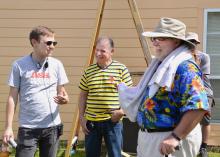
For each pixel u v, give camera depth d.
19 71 4.08
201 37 7.44
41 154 4.18
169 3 7.46
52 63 4.19
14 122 7.71
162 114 3.02
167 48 3.10
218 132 7.46
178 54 3.03
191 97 2.86
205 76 6.07
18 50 7.78
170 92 2.97
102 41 4.57
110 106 4.50
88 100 4.61
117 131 4.55
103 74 4.54
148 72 3.23
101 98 4.52
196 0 7.43
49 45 4.06
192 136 3.11
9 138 4.00
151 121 3.06
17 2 7.74
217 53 7.50
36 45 4.07
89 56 6.17
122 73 4.58
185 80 2.90
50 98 4.12
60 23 7.69
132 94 3.35
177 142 2.86
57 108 4.18
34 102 4.06
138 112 3.24
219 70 7.52
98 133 4.57
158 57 3.15
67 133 7.72
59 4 7.68
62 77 4.22
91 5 7.62
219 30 7.46
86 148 4.64
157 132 3.05
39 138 4.11
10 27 7.77
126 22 7.54
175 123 3.01
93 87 4.55
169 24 3.09
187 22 7.45
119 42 7.58
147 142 3.10
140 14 7.53
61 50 7.70
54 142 4.14
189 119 2.86
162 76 2.99
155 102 3.04
